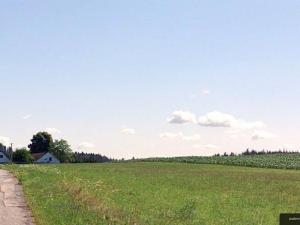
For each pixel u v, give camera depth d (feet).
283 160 325.83
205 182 135.95
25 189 85.25
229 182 140.67
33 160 469.16
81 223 52.26
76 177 114.01
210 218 65.62
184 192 100.73
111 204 68.23
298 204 89.97
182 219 61.62
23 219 57.06
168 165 278.26
